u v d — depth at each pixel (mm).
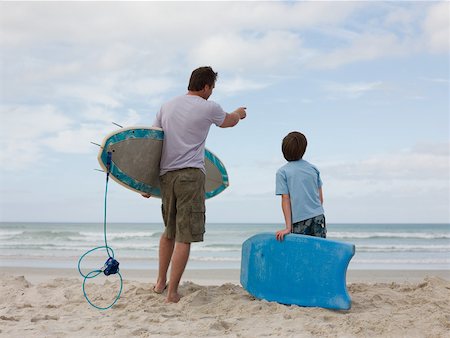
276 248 4043
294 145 4098
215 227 44125
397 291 4746
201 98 4184
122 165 4141
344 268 3699
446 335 3160
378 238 30547
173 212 4145
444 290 4625
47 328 3316
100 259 12656
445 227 50562
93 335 3164
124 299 4266
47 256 13812
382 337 3139
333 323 3389
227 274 8211
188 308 3879
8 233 29953
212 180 4977
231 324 3387
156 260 12578
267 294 4047
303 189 4043
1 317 3588
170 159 4105
